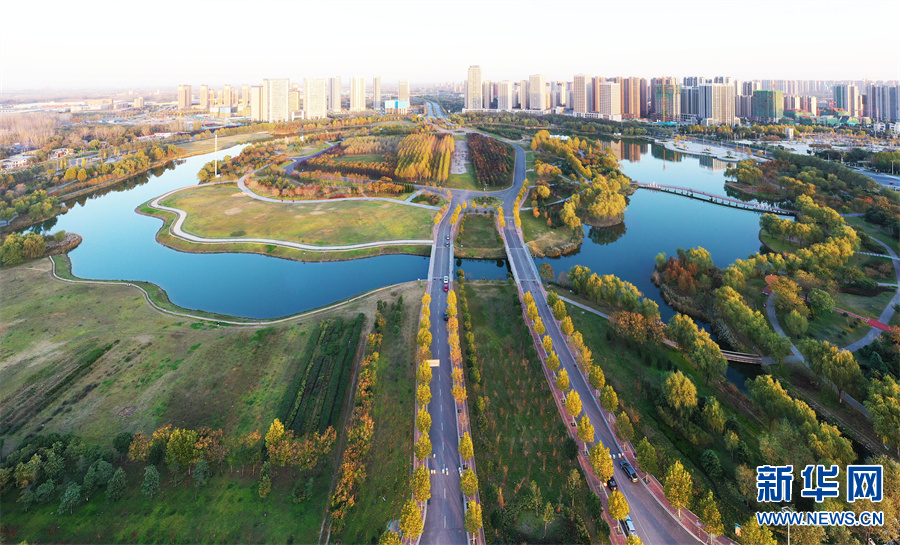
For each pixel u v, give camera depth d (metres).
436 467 121.88
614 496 102.44
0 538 102.69
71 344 175.62
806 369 157.62
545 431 133.88
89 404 143.75
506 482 117.50
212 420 137.25
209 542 102.94
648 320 174.12
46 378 156.00
